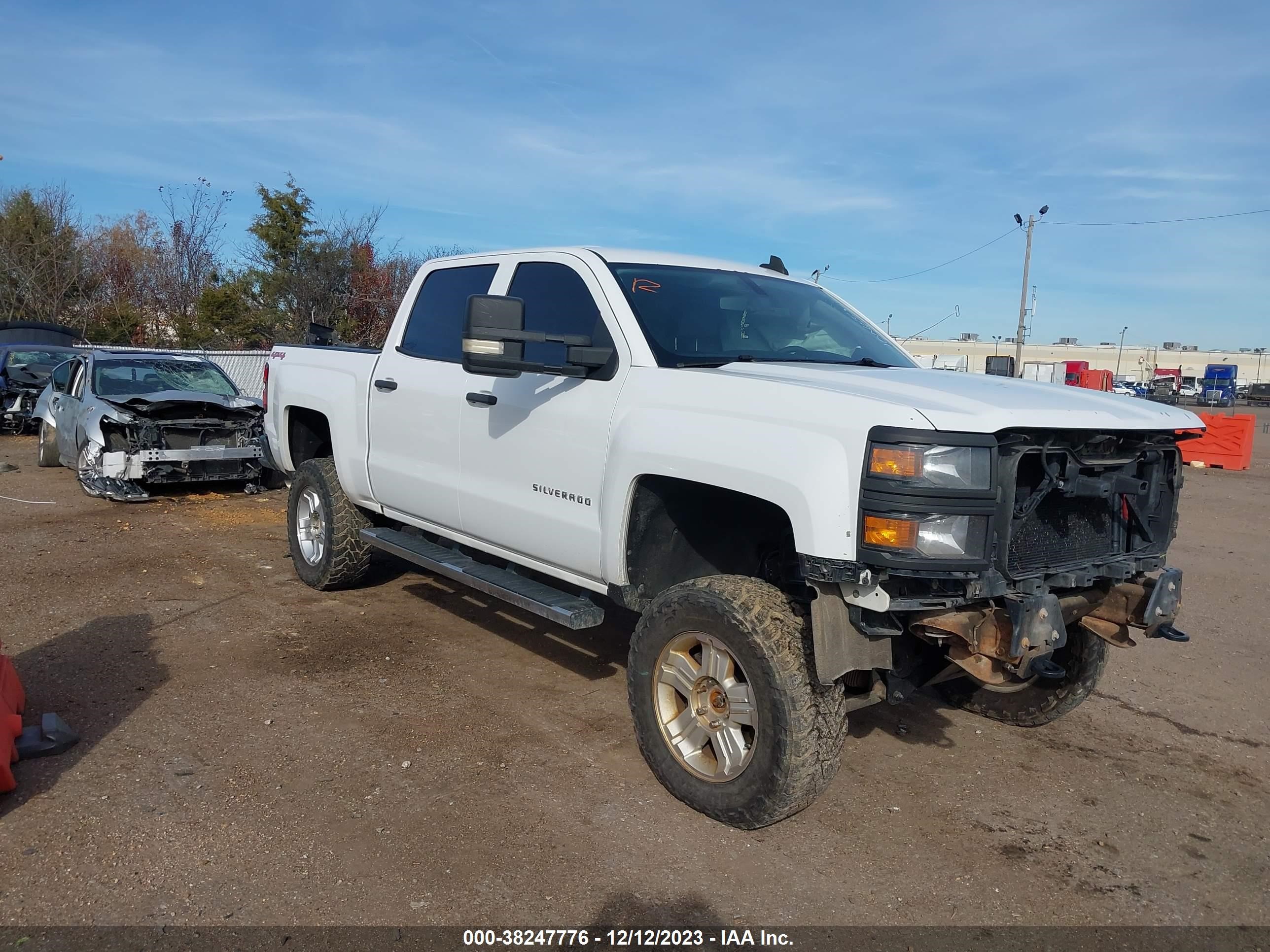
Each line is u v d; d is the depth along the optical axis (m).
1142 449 3.57
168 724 4.23
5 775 3.48
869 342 4.72
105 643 5.30
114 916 2.84
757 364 3.86
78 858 3.13
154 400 10.05
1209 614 6.98
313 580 6.39
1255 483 15.23
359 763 3.92
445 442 4.88
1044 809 3.85
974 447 2.96
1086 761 4.35
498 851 3.29
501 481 4.48
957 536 2.96
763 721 3.26
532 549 4.33
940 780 4.08
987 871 3.34
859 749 4.38
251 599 6.32
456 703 4.63
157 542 8.04
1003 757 4.36
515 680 4.97
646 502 3.79
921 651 3.84
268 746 4.05
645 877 3.17
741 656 3.31
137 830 3.32
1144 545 3.75
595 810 3.61
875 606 3.04
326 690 4.73
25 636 5.37
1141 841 3.62
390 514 5.60
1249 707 5.12
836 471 3.03
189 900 2.93
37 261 29.17
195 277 29.72
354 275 28.23
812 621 3.15
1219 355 109.12
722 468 3.33
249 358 22.23
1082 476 3.28
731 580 3.46
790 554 3.77
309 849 3.25
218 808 3.50
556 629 5.87
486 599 6.48
